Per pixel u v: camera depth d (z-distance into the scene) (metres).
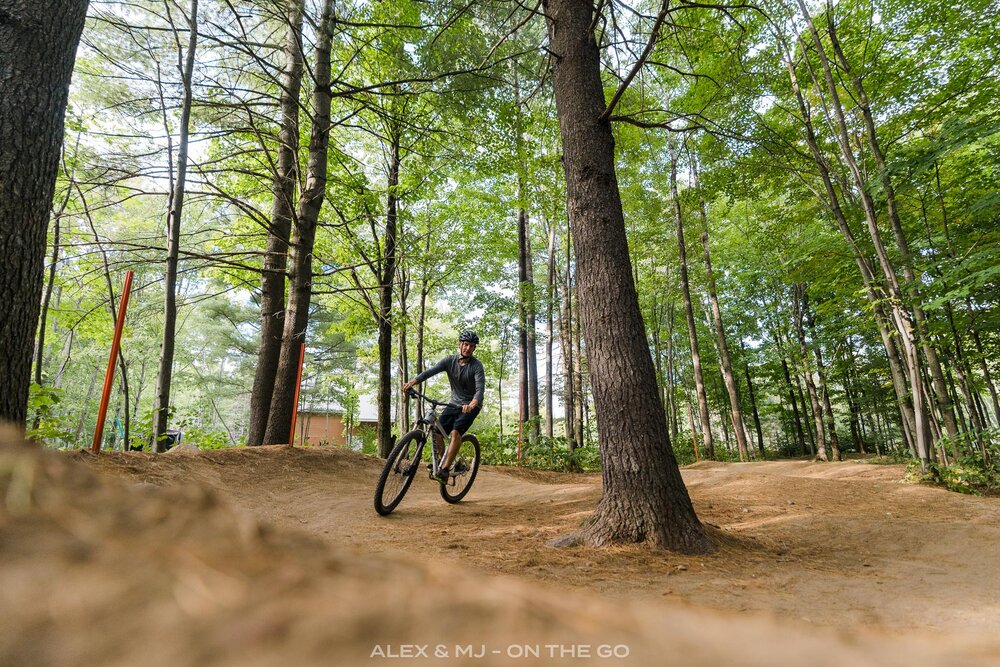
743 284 21.42
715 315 17.83
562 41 4.98
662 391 25.16
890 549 4.02
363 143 13.94
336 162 11.45
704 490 7.18
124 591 0.19
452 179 13.98
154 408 6.70
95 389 27.42
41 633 0.16
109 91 8.80
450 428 5.66
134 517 0.29
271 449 6.97
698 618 0.24
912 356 8.52
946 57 9.42
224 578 0.22
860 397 26.59
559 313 19.23
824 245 11.33
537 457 13.12
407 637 0.16
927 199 10.37
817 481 7.47
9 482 0.29
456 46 9.88
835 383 25.06
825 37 9.98
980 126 7.64
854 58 9.94
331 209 11.88
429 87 10.60
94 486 0.33
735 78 7.97
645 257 18.25
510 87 10.68
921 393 8.38
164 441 6.59
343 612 0.18
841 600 2.46
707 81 10.13
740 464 13.01
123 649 0.14
